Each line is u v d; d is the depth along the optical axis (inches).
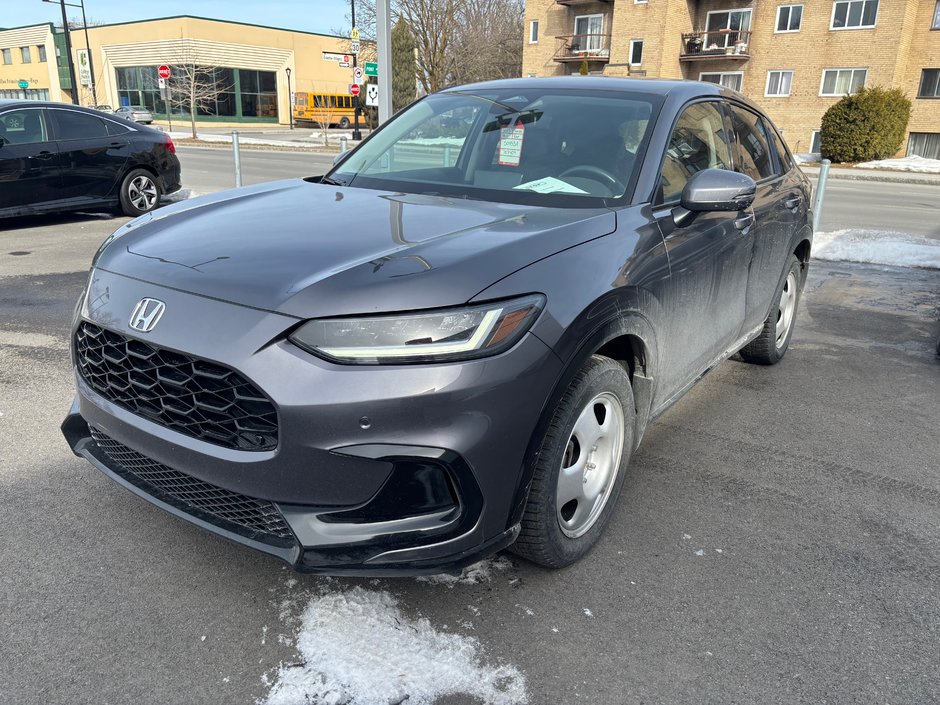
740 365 190.7
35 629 86.3
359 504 78.5
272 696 77.5
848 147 1067.9
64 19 1449.3
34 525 106.9
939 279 297.7
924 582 101.3
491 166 124.9
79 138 366.6
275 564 100.1
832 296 267.4
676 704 78.4
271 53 1980.8
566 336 85.4
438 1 1350.9
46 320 209.6
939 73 1149.7
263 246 91.7
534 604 93.5
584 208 108.9
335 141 1264.8
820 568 103.7
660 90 132.6
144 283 88.5
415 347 76.7
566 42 1496.1
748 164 153.4
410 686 79.4
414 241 90.8
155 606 90.9
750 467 133.6
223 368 79.0
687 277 114.1
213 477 82.1
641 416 110.7
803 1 1230.9
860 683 82.3
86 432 105.0
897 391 174.6
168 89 1578.5
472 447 78.7
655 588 97.7
